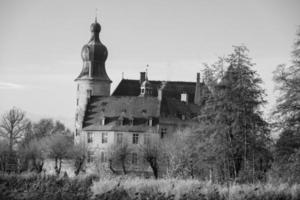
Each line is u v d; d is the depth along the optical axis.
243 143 54.75
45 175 46.00
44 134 156.88
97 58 135.38
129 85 137.25
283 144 53.06
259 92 56.50
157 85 137.38
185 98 129.25
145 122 115.06
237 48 57.16
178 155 73.69
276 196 38.12
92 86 133.00
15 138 135.75
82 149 104.69
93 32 138.12
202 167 58.44
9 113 136.00
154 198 35.00
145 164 99.44
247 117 55.28
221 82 57.25
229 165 55.38
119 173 102.50
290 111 53.72
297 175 49.53
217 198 36.53
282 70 54.78
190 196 35.53
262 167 56.06
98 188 38.50
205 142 56.44
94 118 118.12
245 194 37.53
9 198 35.75
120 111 117.56
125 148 102.69
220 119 56.12
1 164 97.94
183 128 109.38
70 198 35.81
